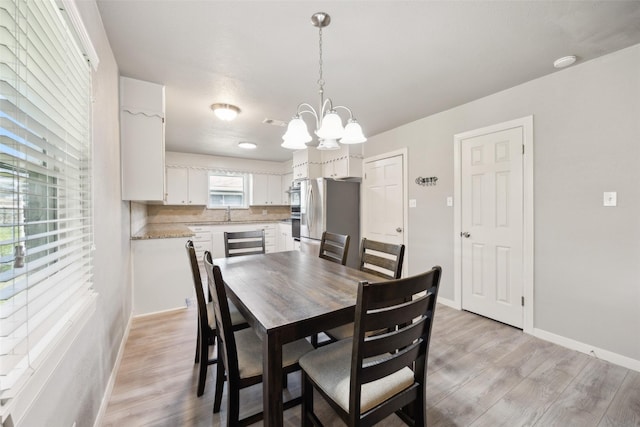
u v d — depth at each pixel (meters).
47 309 0.86
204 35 1.75
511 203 2.53
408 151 3.54
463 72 2.23
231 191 6.02
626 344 1.91
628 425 1.40
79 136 1.18
